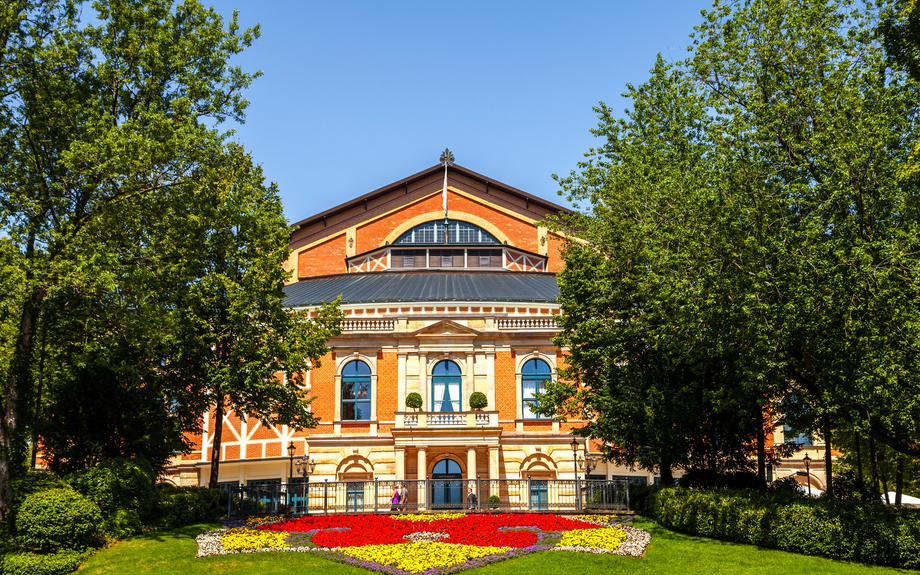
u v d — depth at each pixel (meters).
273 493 27.78
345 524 22.97
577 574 17.20
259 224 27.62
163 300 25.03
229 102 26.20
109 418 22.91
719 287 19.61
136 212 22.86
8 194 22.06
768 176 19.78
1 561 16.66
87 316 22.73
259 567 18.06
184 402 26.83
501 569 17.67
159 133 22.67
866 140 17.92
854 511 18.23
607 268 26.56
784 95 20.94
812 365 20.23
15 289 19.33
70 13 23.20
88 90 23.25
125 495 20.95
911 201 17.78
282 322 27.53
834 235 18.52
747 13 21.88
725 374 22.03
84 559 17.95
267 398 27.03
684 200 21.88
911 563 16.92
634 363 26.41
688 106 25.83
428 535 21.00
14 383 21.12
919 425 17.36
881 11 20.20
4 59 21.69
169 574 17.20
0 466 19.61
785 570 17.17
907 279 16.98
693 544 20.33
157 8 24.70
